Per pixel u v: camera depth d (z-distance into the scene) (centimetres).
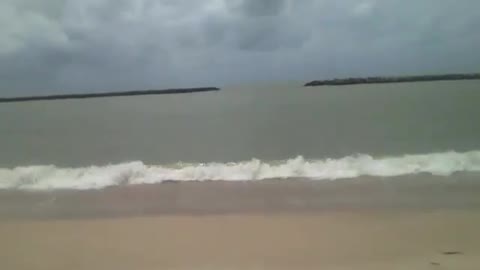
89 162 1465
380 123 2064
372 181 1065
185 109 3294
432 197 906
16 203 971
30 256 650
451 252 613
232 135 1961
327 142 1678
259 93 4969
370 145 1567
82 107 3841
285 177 1145
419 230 711
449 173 1110
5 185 1131
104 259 629
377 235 695
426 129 1845
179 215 841
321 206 873
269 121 2362
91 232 755
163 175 1184
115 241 705
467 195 912
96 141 1919
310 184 1062
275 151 1535
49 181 1154
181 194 1011
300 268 572
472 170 1127
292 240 683
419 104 2738
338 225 750
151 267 592
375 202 888
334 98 3675
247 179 1144
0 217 860
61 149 1752
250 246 662
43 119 2798
